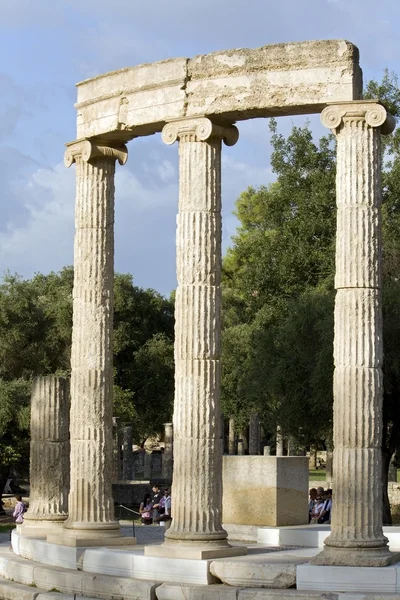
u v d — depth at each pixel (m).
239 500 31.50
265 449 74.69
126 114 27.86
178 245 26.25
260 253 54.94
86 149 28.91
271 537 28.77
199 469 25.44
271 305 53.84
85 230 29.14
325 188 53.53
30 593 25.86
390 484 53.34
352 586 22.67
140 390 85.19
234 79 25.80
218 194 26.33
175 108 26.66
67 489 33.47
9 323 66.19
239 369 69.38
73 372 29.00
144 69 27.41
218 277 26.16
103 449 28.62
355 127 24.23
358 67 24.97
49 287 87.56
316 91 24.86
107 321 29.05
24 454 59.53
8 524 47.69
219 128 26.19
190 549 24.73
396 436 44.59
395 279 47.78
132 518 51.94
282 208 55.72
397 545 28.17
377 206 24.23
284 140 56.00
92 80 28.88
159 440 107.06
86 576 25.39
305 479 31.75
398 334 43.06
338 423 23.83
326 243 53.97
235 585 23.69
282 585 23.27
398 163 52.72
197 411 25.59
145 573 24.92
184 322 25.89
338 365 23.98
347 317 23.92
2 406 56.88
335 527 23.58
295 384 45.41
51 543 28.02
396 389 44.09
